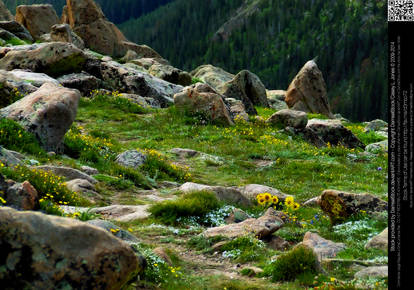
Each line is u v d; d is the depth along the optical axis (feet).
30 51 97.09
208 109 84.53
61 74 97.86
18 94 69.67
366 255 26.03
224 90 123.13
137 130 78.23
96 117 83.10
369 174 60.49
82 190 37.88
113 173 47.44
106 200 38.60
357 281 20.66
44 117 47.55
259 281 21.99
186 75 132.87
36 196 26.27
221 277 22.47
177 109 86.53
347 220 35.12
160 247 24.64
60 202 30.73
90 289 13.52
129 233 26.23
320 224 36.32
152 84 108.99
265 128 84.79
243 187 47.50
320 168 61.62
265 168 61.52
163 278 20.67
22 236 13.17
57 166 41.93
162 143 71.46
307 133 81.82
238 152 68.90
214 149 69.72
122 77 102.37
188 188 44.93
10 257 12.97
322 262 23.89
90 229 14.26
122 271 14.32
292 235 31.73
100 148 56.34
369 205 35.47
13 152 41.01
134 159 53.26
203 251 26.63
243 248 26.53
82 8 168.14
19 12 157.89
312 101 141.08
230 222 34.19
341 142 81.87
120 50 174.09
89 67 103.81
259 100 133.18
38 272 13.03
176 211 33.58
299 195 48.93
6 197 24.93
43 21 159.02
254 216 37.32
